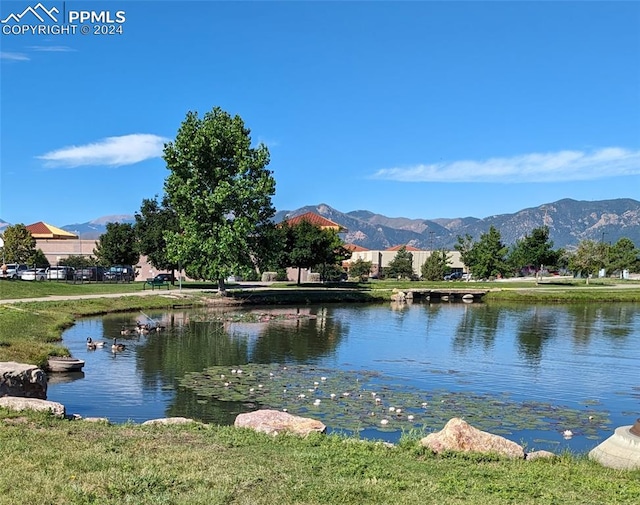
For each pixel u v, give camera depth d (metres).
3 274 63.69
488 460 10.58
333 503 7.62
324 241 73.75
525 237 93.69
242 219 49.91
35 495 7.31
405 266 112.69
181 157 49.91
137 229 71.56
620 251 117.62
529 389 21.75
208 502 7.37
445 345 32.59
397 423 16.42
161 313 46.22
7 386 13.95
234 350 29.30
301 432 11.88
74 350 27.80
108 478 8.08
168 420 12.36
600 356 29.56
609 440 11.07
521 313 53.81
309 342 32.69
